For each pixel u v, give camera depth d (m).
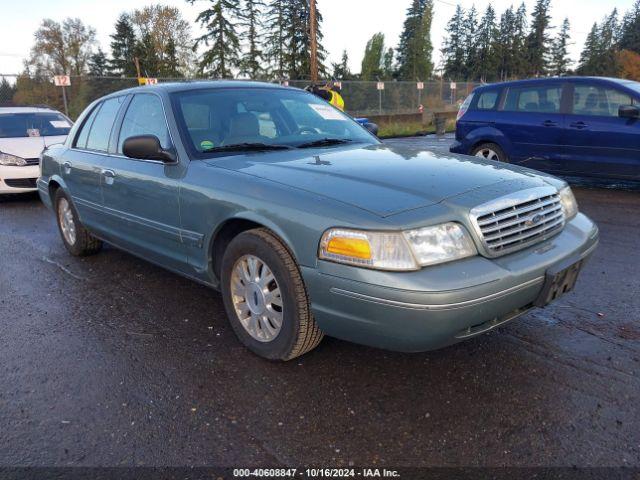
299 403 2.61
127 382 2.85
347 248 2.39
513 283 2.46
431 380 2.79
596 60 78.06
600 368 2.86
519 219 2.65
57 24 50.50
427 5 62.06
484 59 73.88
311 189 2.71
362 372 2.89
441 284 2.28
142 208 3.72
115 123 4.25
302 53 45.22
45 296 4.15
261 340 3.01
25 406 2.64
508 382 2.75
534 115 7.71
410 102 26.92
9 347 3.29
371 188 2.65
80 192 4.62
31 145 8.41
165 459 2.24
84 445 2.34
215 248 3.27
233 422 2.48
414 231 2.35
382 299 2.31
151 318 3.68
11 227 6.66
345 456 2.23
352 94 23.59
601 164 7.14
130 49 54.00
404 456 2.23
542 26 79.12
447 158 3.32
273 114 3.92
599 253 4.81
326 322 2.59
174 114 3.58
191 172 3.29
